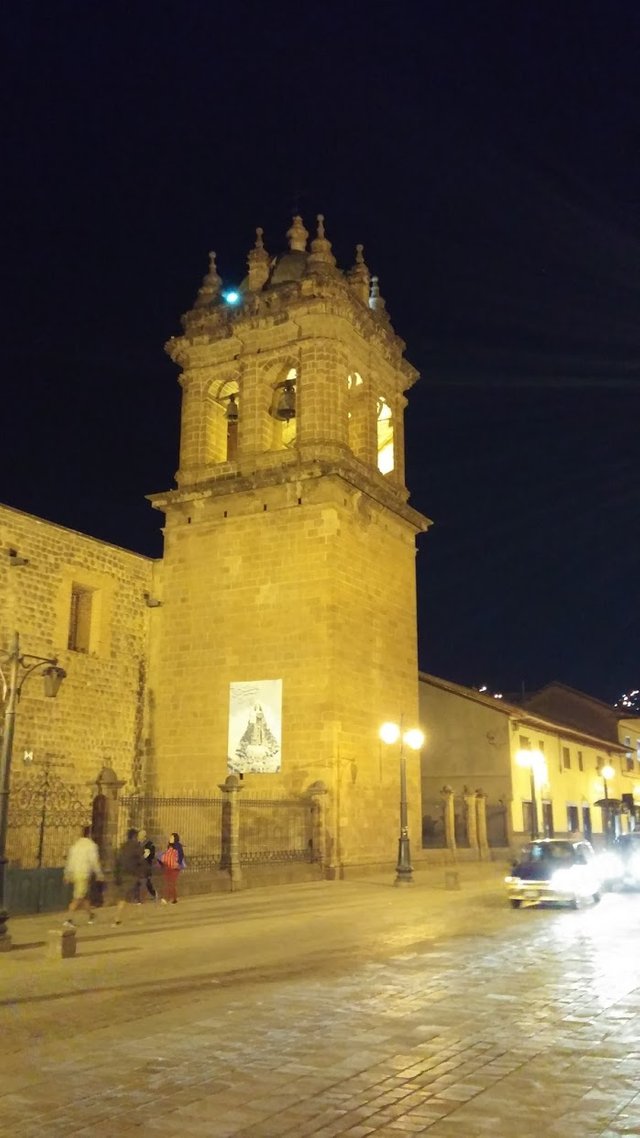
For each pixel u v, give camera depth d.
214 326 33.44
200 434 33.09
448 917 19.02
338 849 27.77
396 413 35.50
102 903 20.39
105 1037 8.88
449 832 35.41
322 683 28.75
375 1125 6.31
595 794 53.47
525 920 18.55
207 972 12.49
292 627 29.66
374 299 35.62
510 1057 7.96
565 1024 9.13
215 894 23.08
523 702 62.91
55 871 19.81
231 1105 6.77
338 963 13.03
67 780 27.91
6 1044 8.69
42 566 28.31
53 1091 7.18
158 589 32.50
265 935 16.22
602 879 27.39
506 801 40.75
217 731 30.12
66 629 28.91
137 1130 6.28
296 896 22.84
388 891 24.50
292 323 32.03
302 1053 8.14
